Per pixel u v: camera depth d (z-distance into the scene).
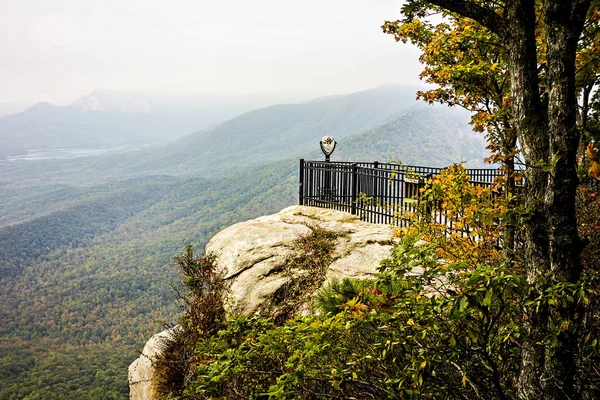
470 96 6.29
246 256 7.81
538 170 2.33
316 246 7.94
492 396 2.24
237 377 2.88
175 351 6.41
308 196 11.23
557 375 2.04
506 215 2.40
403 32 6.54
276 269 7.42
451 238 4.23
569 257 2.17
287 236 8.49
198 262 7.70
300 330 2.42
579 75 4.91
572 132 2.17
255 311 6.48
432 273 2.22
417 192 5.42
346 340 2.47
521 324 2.21
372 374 2.48
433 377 2.19
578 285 1.88
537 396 2.09
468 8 2.63
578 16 2.13
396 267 2.25
